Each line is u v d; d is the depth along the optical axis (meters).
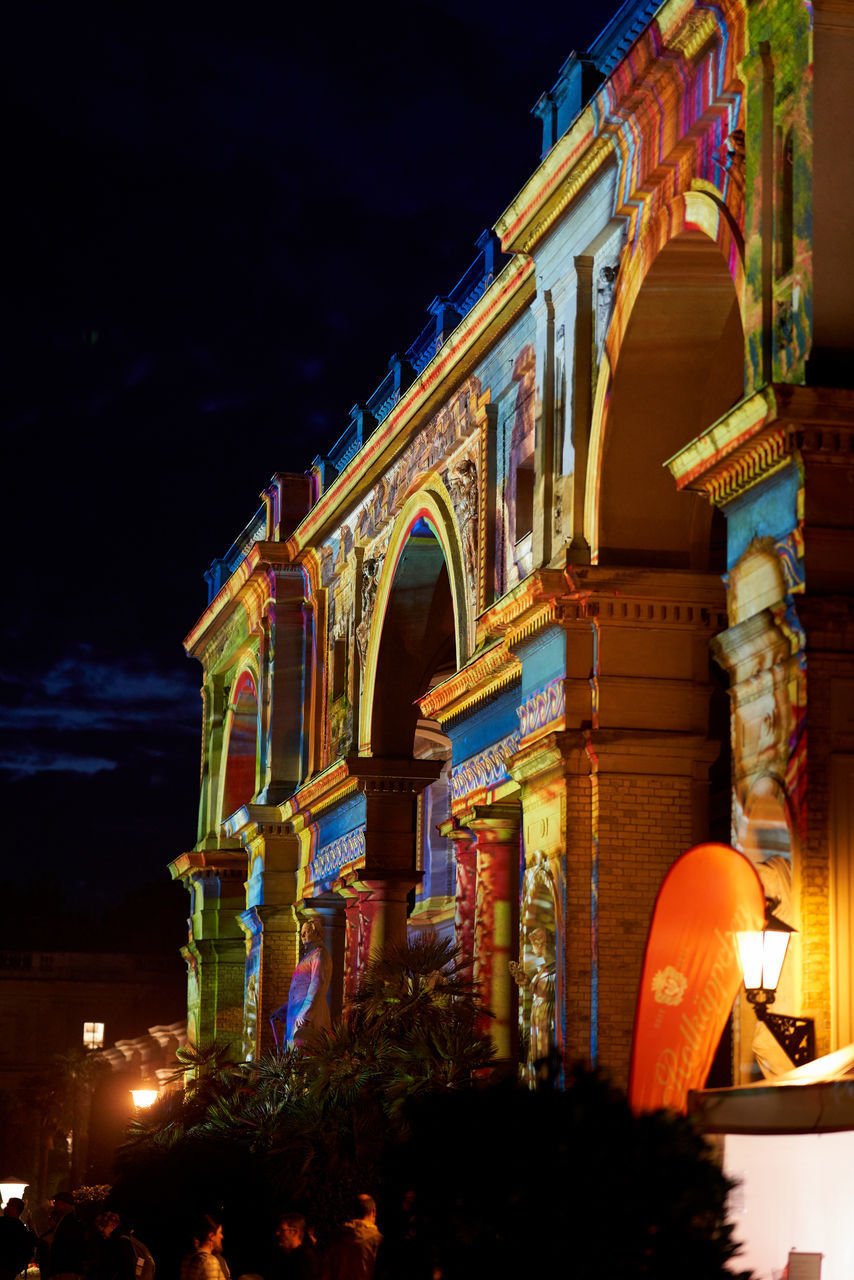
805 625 14.36
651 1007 13.82
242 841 46.19
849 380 14.68
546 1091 10.95
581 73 21.86
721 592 20.42
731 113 17.25
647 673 20.36
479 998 25.02
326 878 35.94
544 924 21.14
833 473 14.64
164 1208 26.86
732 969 13.89
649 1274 10.19
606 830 19.94
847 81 15.15
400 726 32.97
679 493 20.48
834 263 14.86
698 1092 12.26
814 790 14.23
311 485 40.50
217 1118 28.67
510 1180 10.51
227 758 47.72
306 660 38.56
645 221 19.30
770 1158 13.06
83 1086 73.56
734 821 15.57
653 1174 10.37
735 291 18.16
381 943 32.34
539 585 20.33
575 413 20.92
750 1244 12.91
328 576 37.16
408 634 32.75
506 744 25.09
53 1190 75.69
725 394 20.36
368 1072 24.27
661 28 17.88
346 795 34.03
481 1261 10.45
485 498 26.59
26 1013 81.62
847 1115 11.14
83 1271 22.75
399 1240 11.12
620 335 19.95
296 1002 31.66
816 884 14.11
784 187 15.62
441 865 41.25
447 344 27.64
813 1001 13.89
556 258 21.81
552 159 21.12
